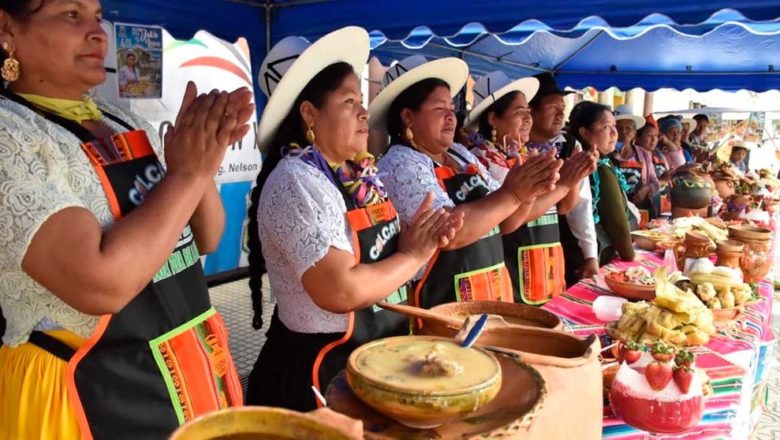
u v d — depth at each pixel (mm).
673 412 1225
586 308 2039
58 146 989
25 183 908
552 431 854
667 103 11195
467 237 1687
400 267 1344
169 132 1006
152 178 1122
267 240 1454
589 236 2732
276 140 1520
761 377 1882
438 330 1189
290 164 1375
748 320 1930
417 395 717
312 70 1438
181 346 1132
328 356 1416
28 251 899
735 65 4461
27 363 1047
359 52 1553
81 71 1054
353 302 1292
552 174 1661
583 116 2910
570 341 1059
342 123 1452
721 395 1424
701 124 7258
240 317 3762
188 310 1161
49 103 1057
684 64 4590
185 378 1132
